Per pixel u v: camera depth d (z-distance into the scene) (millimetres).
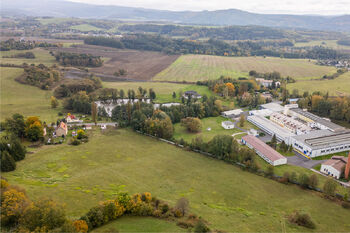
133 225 71062
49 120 182375
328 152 138500
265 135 166875
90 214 69812
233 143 131000
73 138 145750
